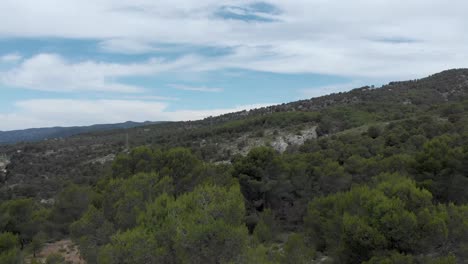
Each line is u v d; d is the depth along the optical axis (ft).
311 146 199.72
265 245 82.48
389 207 55.47
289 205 122.21
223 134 323.16
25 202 108.37
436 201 90.17
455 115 202.18
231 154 255.29
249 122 335.47
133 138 377.91
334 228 67.67
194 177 100.68
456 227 54.08
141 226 48.26
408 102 351.25
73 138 424.05
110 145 341.41
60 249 99.25
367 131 211.61
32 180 248.52
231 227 43.91
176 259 44.93
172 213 49.39
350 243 57.11
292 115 323.57
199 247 43.06
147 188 75.56
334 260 62.95
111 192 78.89
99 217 71.00
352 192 70.18
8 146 373.81
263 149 122.52
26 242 105.60
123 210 67.31
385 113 298.35
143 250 43.50
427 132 175.83
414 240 53.31
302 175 120.47
